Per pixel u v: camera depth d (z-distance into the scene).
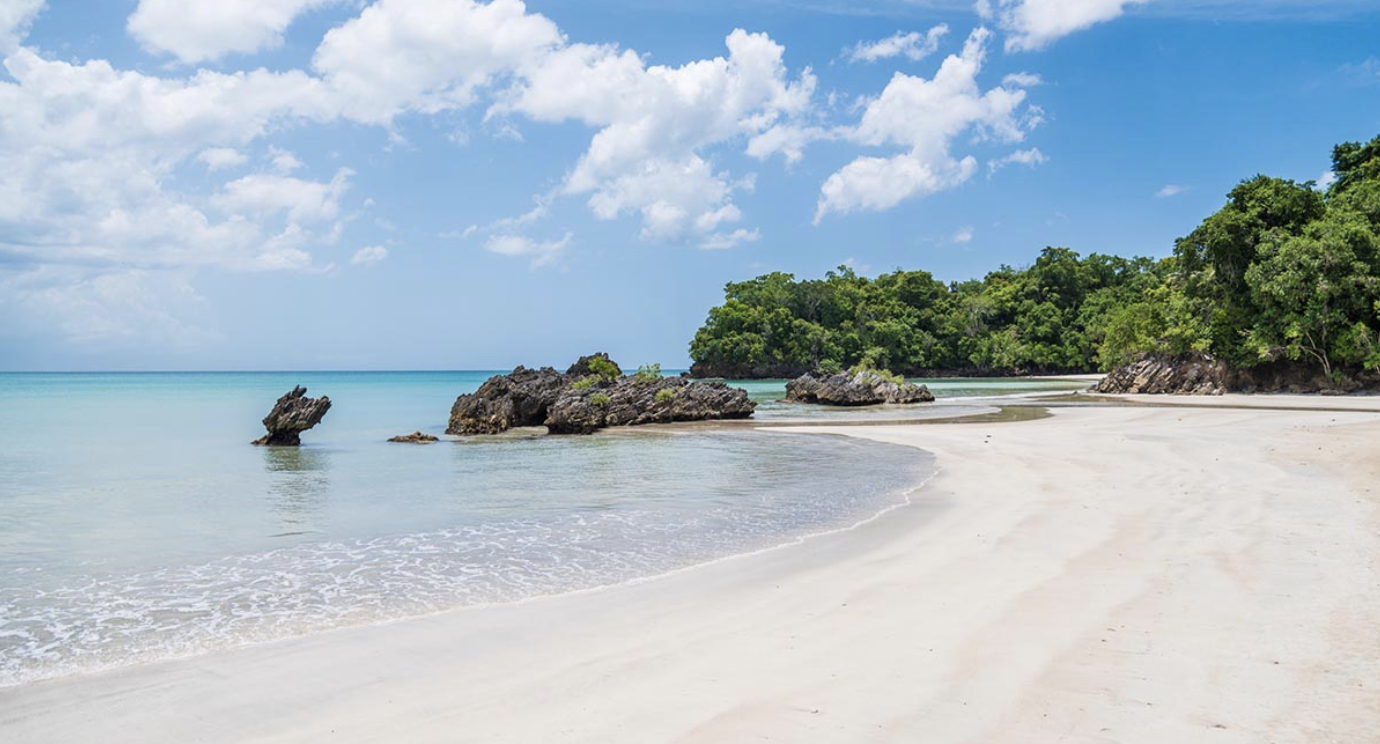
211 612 9.56
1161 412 42.81
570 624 8.83
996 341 148.62
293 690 7.06
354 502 17.92
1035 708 5.99
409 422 48.47
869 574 10.55
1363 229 56.84
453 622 9.01
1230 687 6.26
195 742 6.06
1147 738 5.44
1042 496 16.25
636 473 22.58
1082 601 8.74
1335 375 57.84
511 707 6.45
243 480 22.00
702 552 12.41
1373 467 18.12
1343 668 6.55
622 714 6.18
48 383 160.00
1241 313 62.59
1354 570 9.56
